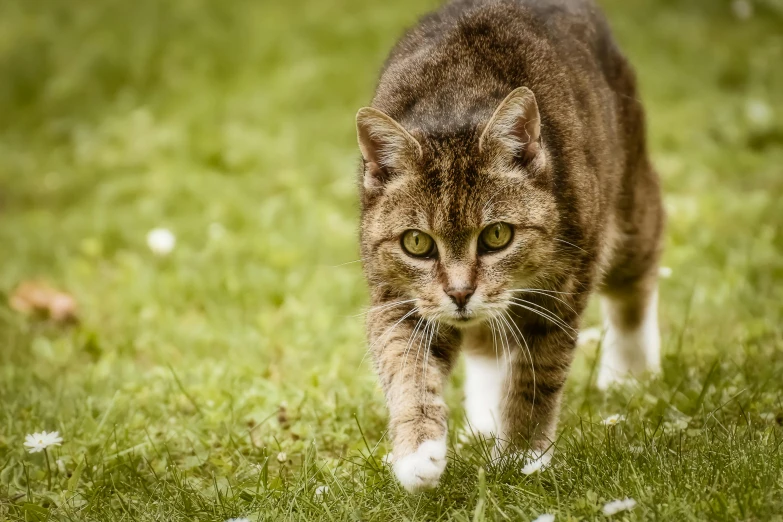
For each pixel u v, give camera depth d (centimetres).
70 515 674
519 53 740
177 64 1916
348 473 709
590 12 840
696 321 992
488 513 624
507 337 744
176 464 762
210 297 1155
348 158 1572
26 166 1725
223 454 776
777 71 1739
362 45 1906
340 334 1016
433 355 705
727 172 1434
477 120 696
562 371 729
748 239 1160
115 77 1911
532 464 667
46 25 2030
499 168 682
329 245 1289
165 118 1770
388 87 761
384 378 694
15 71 1950
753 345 899
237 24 1994
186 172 1566
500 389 795
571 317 725
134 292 1170
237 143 1628
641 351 905
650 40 1855
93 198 1566
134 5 2048
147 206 1462
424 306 690
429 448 647
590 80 779
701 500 596
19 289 1175
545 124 711
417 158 683
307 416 824
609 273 857
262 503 663
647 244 871
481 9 777
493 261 689
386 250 698
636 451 675
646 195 867
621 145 823
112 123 1767
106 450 775
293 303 1114
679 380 849
